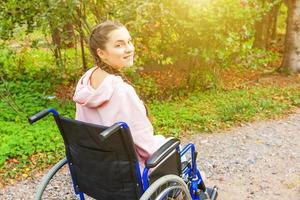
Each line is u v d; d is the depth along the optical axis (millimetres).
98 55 2811
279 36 14266
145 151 2809
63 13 6324
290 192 4340
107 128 2521
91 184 3051
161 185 2783
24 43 8922
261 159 5176
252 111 6840
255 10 7188
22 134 5656
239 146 5594
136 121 2732
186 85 8102
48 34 7148
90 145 2822
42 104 7109
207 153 5387
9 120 6402
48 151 5246
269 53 11156
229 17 7043
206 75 7910
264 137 5898
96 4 6504
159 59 7555
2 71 8469
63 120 2881
